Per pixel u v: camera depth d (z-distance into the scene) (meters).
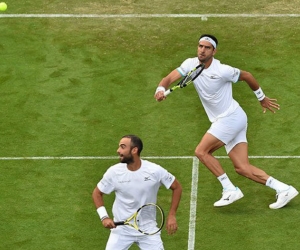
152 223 36.81
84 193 44.19
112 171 36.06
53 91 52.84
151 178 35.97
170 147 47.84
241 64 55.06
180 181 44.91
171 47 56.81
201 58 40.81
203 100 41.97
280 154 47.00
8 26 59.16
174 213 36.62
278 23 59.09
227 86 41.59
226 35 57.94
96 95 52.41
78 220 42.31
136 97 52.19
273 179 42.41
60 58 55.88
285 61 55.28
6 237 41.22
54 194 44.12
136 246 40.69
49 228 41.81
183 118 50.28
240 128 41.84
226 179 42.25
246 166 42.31
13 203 43.53
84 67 55.03
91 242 40.84
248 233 41.12
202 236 41.03
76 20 59.72
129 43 57.28
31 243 40.84
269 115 50.34
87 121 50.16
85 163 46.59
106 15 60.22
